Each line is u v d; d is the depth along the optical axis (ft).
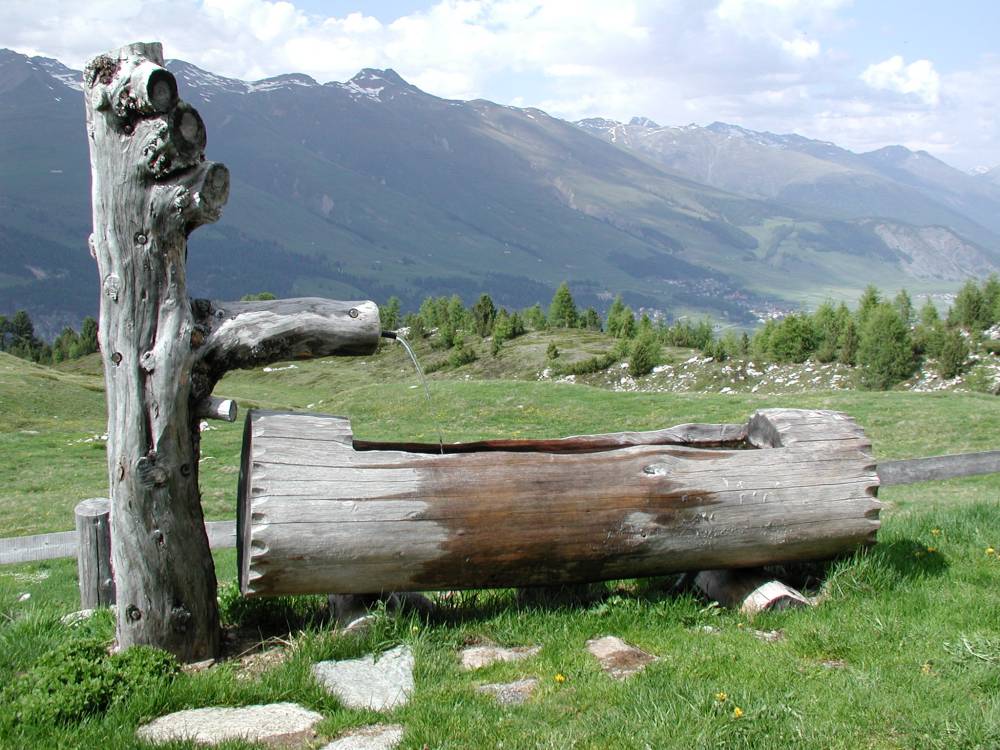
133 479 19.54
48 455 120.88
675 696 16.80
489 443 23.58
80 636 21.74
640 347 245.04
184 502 20.20
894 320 198.59
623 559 22.06
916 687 17.12
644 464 22.22
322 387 299.17
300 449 19.90
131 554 19.74
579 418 141.49
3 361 216.74
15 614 26.66
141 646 19.33
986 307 220.43
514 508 20.84
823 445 24.34
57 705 16.83
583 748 15.06
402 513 20.06
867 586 23.52
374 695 17.88
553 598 23.47
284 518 19.29
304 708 17.35
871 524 24.08
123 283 19.24
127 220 19.03
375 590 20.74
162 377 19.45
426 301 384.68
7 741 15.89
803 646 19.84
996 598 22.43
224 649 21.31
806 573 25.52
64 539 40.47
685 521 22.27
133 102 18.43
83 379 215.72
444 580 20.93
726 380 225.56
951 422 106.83
